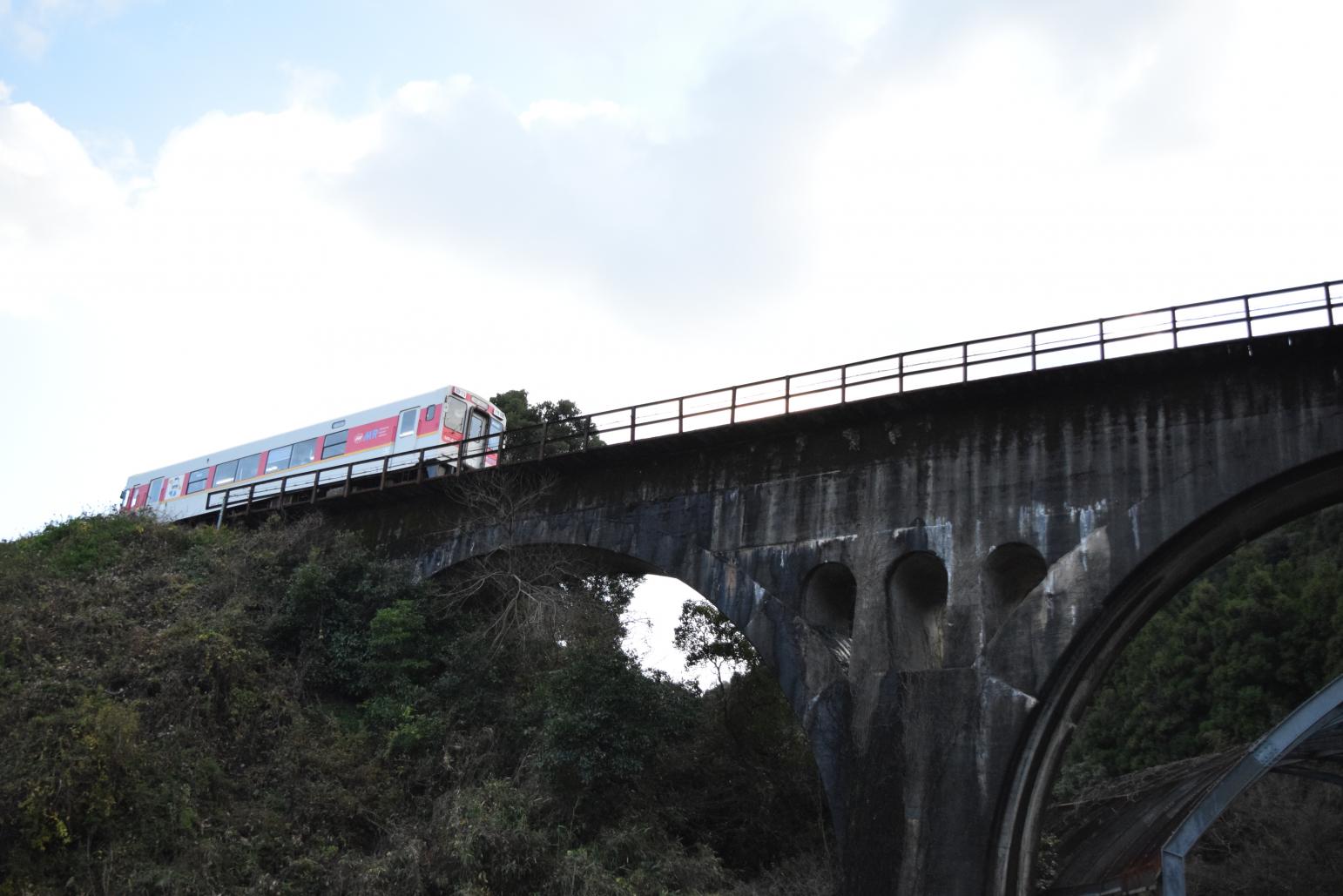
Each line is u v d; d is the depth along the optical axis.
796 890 26.95
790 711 33.31
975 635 23.61
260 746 26.89
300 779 25.84
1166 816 28.08
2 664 25.98
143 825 21.98
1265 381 22.36
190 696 26.41
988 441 25.27
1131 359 23.45
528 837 22.95
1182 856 19.69
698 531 29.00
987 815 21.94
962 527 24.81
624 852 24.61
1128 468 23.25
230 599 31.56
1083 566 22.88
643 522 30.23
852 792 23.64
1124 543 22.62
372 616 32.53
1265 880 34.59
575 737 25.77
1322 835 34.97
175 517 47.12
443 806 24.33
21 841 20.52
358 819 25.44
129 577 32.53
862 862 22.86
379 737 28.53
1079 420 24.25
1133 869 29.73
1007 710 22.48
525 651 30.08
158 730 25.11
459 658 30.17
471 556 33.59
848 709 24.47
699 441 29.70
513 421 52.59
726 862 29.27
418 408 39.88
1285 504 22.62
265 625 31.39
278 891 22.00
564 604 30.73
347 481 37.78
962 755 22.62
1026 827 22.62
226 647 27.91
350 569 33.34
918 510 25.56
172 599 31.28
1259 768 19.53
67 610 29.48
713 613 34.59
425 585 33.38
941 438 25.95
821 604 27.34
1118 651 23.84
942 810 22.39
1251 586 49.38
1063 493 23.83
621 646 29.41
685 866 24.67
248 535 37.25
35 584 30.98
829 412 27.28
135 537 36.00
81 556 34.25
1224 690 48.03
